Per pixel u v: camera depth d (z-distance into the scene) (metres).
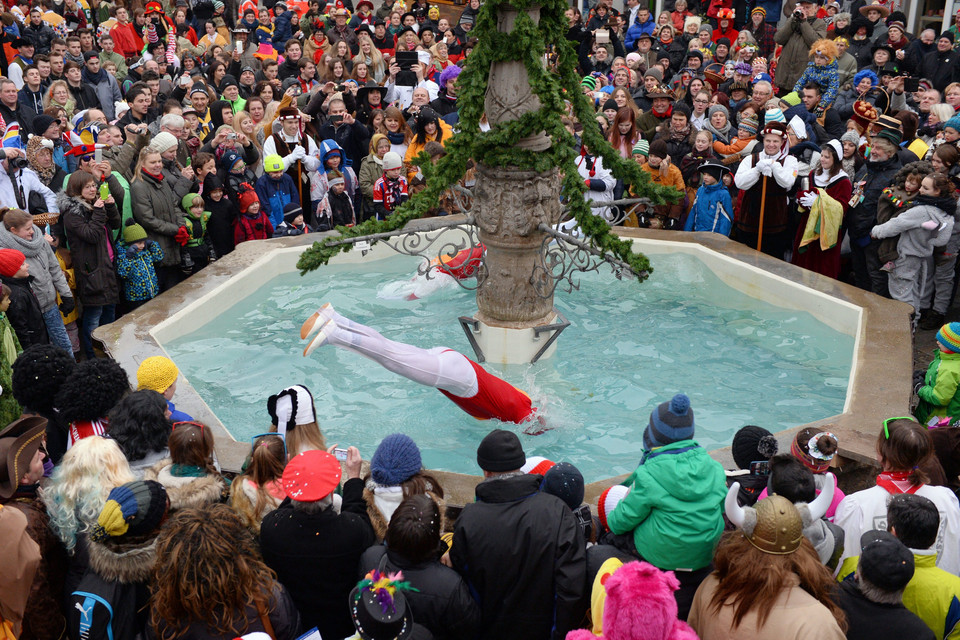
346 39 15.45
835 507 4.23
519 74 6.24
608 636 2.79
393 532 3.31
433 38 15.00
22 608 3.43
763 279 8.37
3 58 13.42
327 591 3.47
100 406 4.55
